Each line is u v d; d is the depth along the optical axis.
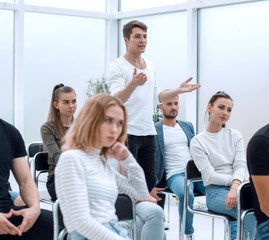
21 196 2.65
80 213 1.90
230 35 5.17
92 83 6.00
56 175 1.98
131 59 3.48
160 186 4.13
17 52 5.60
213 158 3.50
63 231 2.25
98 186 2.00
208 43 5.36
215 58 5.30
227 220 3.21
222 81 5.26
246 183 2.86
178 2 5.57
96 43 6.12
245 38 5.06
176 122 4.29
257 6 4.95
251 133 5.06
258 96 4.99
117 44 6.17
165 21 5.70
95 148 2.02
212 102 3.55
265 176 2.25
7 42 5.64
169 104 4.16
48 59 5.86
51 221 2.55
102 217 1.99
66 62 5.95
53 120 3.64
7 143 2.60
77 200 1.91
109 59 6.14
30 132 5.81
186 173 3.54
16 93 5.66
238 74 5.13
